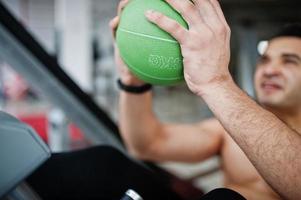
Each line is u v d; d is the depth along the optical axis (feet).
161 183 4.07
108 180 3.65
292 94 3.95
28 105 16.62
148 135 4.49
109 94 17.75
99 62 17.61
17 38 5.14
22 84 16.97
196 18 2.41
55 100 5.59
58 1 17.19
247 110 2.34
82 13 16.70
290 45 4.07
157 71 2.58
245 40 17.15
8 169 1.62
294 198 2.19
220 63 2.43
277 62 4.07
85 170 3.63
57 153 3.76
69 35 16.69
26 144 1.66
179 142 4.74
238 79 15.38
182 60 2.53
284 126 2.31
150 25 2.50
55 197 3.45
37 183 3.44
